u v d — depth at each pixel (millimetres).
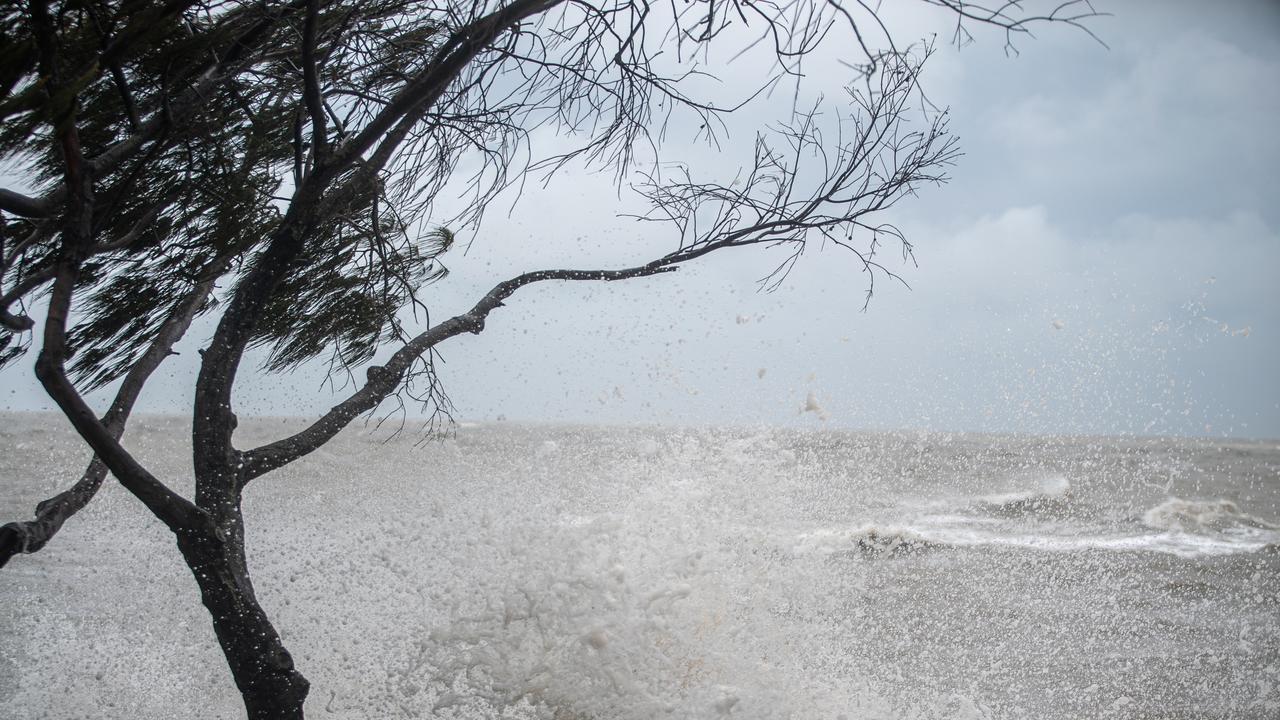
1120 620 6898
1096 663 5707
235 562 3000
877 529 9703
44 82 2512
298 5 3484
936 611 6977
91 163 2895
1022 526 12508
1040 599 7621
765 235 3664
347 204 3656
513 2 3158
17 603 5855
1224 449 41750
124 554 7266
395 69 3789
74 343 3621
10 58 2486
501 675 3936
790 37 2320
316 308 4078
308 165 3447
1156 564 9648
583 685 3904
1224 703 5000
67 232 2844
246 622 2949
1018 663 5652
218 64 3531
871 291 3662
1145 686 5266
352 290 4113
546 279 4008
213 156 3752
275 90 3707
